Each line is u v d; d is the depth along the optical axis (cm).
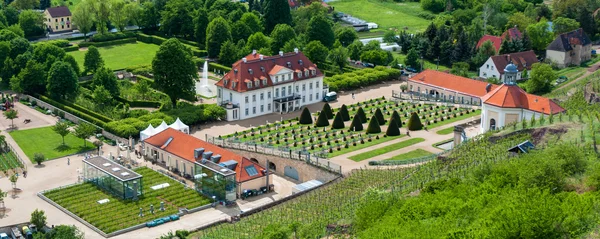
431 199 17650
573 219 14812
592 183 17725
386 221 16525
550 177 17950
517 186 17725
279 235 17975
